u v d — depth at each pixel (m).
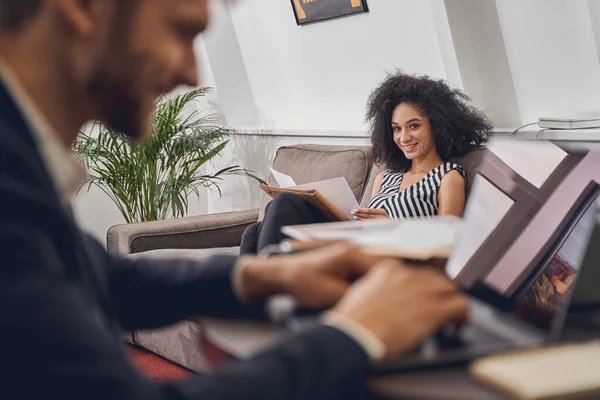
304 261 0.99
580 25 2.75
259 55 4.52
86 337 0.68
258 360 0.74
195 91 4.41
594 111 2.82
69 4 0.76
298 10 4.01
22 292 0.65
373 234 1.20
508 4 2.98
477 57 3.16
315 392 0.72
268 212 2.39
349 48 3.84
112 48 0.78
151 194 4.30
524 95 3.07
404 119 2.84
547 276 0.99
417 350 0.82
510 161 1.07
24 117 0.73
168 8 0.79
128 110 0.83
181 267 1.09
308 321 0.91
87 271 0.79
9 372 0.65
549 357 0.79
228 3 0.87
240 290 1.02
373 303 0.79
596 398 0.71
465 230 1.08
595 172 0.99
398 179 2.96
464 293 1.04
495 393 0.73
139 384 0.69
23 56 0.77
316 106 4.23
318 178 3.48
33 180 0.71
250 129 4.52
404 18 3.45
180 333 3.19
